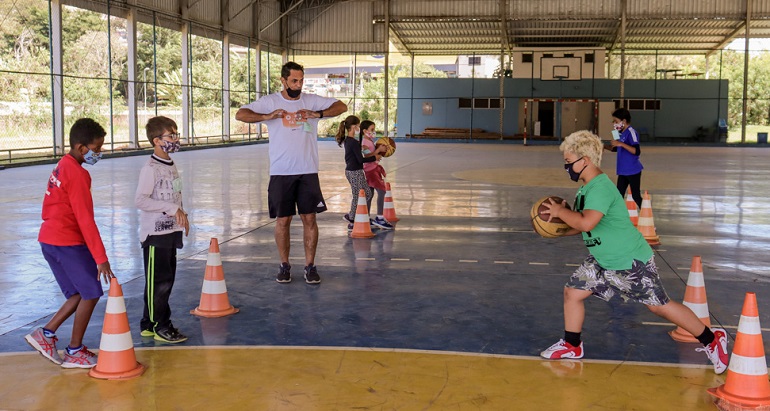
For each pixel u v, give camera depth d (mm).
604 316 5801
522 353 4914
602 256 4504
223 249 8758
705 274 7480
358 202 9688
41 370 4562
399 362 4715
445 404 4012
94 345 5062
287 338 5238
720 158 28594
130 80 30422
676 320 4488
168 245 5047
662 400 4090
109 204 13156
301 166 6812
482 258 8258
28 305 6195
